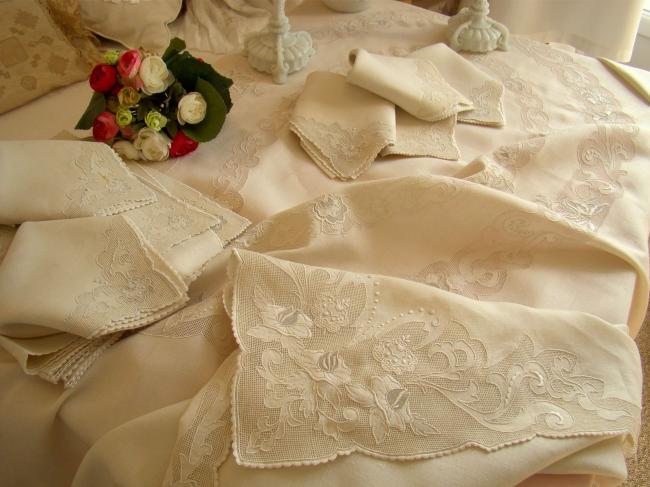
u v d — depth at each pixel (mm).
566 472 645
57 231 819
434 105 1130
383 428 625
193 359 727
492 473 607
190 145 1095
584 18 1896
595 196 963
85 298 746
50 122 1240
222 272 882
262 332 694
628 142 1040
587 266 864
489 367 679
